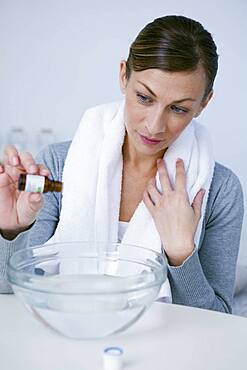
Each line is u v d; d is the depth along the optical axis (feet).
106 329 2.66
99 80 8.21
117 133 4.16
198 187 4.09
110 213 4.21
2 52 8.60
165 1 7.62
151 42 3.38
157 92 3.43
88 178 4.19
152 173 4.22
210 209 4.29
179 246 3.69
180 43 3.34
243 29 7.27
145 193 4.00
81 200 4.17
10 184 3.33
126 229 4.22
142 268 3.18
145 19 7.79
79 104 8.39
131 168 4.24
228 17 7.30
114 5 7.90
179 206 3.76
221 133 7.59
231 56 7.37
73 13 8.13
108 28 8.00
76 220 4.15
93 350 2.62
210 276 4.25
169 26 3.45
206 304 3.80
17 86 8.64
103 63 8.13
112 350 2.52
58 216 4.36
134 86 3.54
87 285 2.74
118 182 4.22
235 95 7.44
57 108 8.52
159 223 3.83
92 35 8.10
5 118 8.75
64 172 4.28
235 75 7.39
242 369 2.49
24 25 8.40
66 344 2.67
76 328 2.64
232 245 4.29
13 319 2.92
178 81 3.38
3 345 2.64
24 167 3.33
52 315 2.60
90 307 2.59
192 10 7.48
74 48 8.23
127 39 7.94
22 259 3.06
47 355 2.56
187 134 4.17
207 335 2.82
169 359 2.56
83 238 4.15
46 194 4.27
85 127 4.33
